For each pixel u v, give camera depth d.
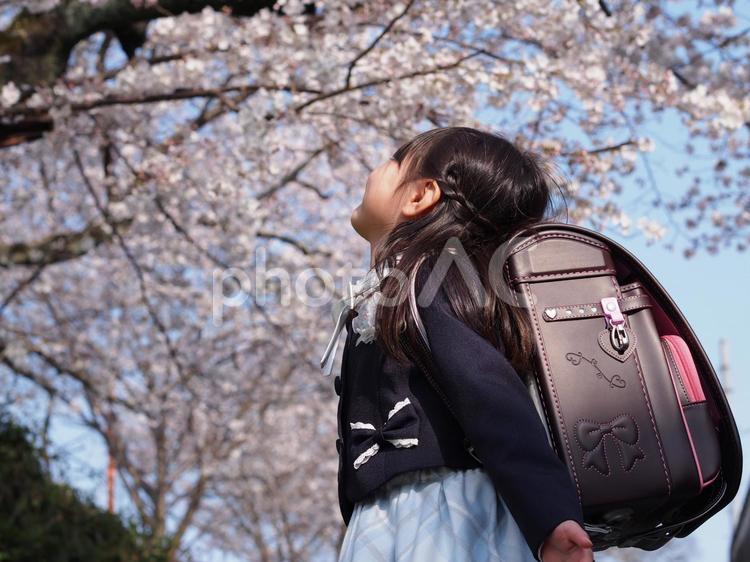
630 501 1.42
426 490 1.42
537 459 1.29
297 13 4.96
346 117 5.57
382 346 1.49
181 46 5.94
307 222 10.53
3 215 9.38
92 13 4.90
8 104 4.86
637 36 4.96
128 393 11.14
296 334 9.97
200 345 10.25
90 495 6.98
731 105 4.96
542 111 5.68
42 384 9.22
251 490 13.68
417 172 1.66
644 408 1.45
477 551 1.36
